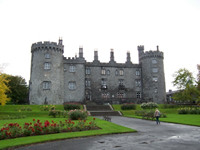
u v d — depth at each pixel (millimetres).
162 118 24422
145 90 49344
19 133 12000
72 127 14305
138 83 50719
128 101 48500
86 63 49031
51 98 41375
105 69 49781
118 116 29953
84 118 21938
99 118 25500
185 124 18438
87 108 38281
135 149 9000
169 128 15977
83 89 45906
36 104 40688
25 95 56219
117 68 50562
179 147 9320
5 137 11180
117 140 11062
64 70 46000
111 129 14672
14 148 9375
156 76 49156
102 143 10305
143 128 16016
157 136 12297
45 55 42812
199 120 21500
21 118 24016
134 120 23109
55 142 10594
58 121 19891
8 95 52031
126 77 50500
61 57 44812
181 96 42719
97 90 48250
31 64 45656
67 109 35656
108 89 48875
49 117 25922
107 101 47594
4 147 9250
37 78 41719
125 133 13469
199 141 10727
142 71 51156
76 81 45969
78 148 9281
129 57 51812
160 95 48438
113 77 49812
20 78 59812
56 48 43812
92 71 49000
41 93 41125
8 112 29625
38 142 10391
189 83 43375
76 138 11664
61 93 43375
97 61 49781
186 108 33500
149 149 8984
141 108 39406
